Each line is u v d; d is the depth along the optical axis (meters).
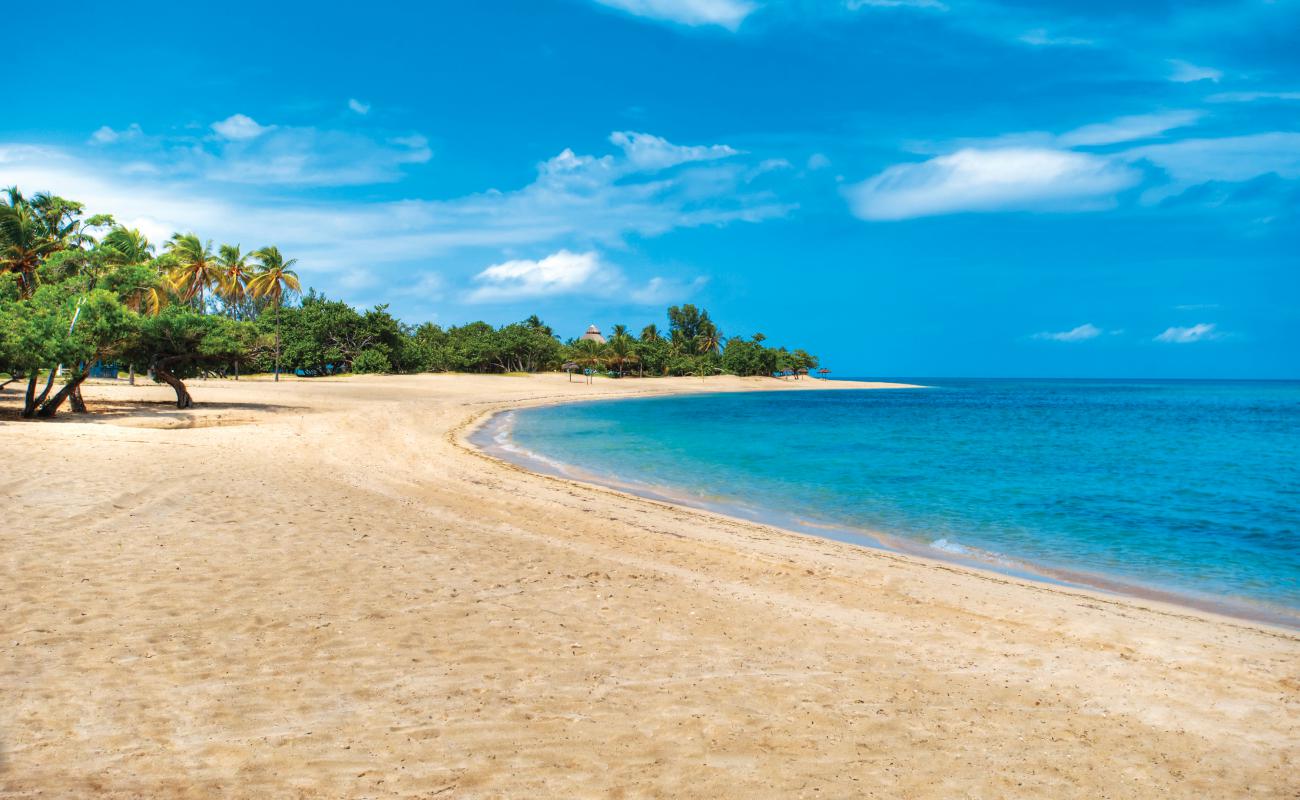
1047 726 5.73
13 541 8.81
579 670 6.14
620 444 32.31
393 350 91.75
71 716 4.73
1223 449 34.50
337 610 7.20
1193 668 7.26
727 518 15.80
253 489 13.52
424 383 78.69
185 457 16.66
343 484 15.41
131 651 5.86
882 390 148.00
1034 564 12.89
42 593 7.09
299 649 6.14
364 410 38.88
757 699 5.80
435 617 7.22
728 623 7.85
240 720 4.84
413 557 9.57
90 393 40.09
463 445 28.33
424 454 23.48
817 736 5.21
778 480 22.53
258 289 74.62
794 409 68.25
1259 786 4.93
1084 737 5.57
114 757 4.27
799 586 9.87
